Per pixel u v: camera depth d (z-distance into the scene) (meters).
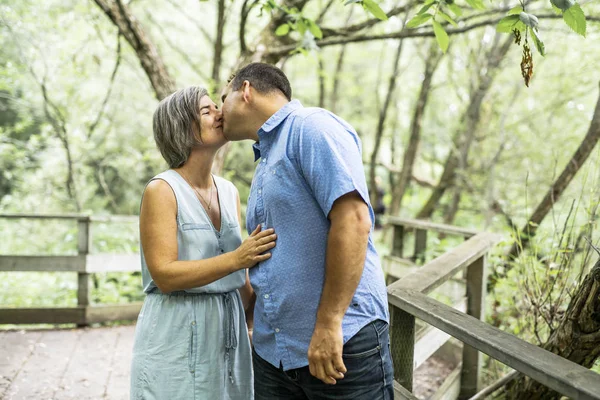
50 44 6.94
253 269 1.43
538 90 7.53
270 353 1.43
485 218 6.45
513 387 2.30
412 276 1.87
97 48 7.42
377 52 11.26
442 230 3.75
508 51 7.01
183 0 8.99
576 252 2.65
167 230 1.52
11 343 3.72
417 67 11.05
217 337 1.63
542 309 2.59
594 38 5.42
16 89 8.09
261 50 4.36
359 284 1.32
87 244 4.14
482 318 2.82
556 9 1.50
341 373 1.25
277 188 1.33
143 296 5.32
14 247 7.55
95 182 9.52
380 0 2.36
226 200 1.73
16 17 6.38
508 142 7.46
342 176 1.20
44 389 2.98
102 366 3.37
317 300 1.31
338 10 8.76
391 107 11.95
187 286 1.47
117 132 8.96
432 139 11.05
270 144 1.40
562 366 1.06
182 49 9.60
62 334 3.97
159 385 1.57
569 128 7.04
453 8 1.91
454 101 10.04
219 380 1.63
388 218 4.34
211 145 1.62
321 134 1.25
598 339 1.79
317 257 1.31
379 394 1.35
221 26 5.00
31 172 9.20
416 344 2.06
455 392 2.64
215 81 5.04
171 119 1.57
